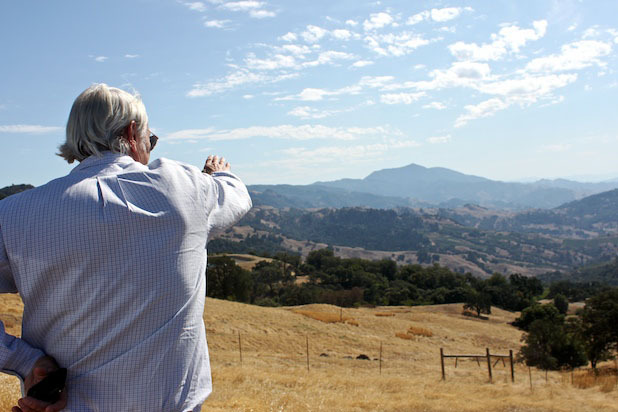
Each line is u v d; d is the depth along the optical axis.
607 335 31.12
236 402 8.20
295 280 137.25
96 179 1.43
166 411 1.37
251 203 1.84
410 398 12.45
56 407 1.29
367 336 42.31
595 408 12.49
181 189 1.50
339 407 10.01
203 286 1.55
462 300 110.69
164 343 1.38
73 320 1.33
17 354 1.33
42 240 1.31
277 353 30.73
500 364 33.38
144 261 1.37
